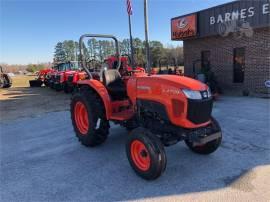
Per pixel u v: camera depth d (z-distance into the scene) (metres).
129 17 11.58
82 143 5.17
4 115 8.77
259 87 10.38
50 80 19.14
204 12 11.53
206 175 3.76
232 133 5.54
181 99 3.62
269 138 5.17
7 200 3.35
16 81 32.53
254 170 3.83
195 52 12.80
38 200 3.32
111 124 6.57
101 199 3.28
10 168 4.29
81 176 3.91
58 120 7.56
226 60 11.46
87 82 5.07
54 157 4.69
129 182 3.67
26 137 6.01
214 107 8.27
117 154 4.70
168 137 3.87
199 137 3.67
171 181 3.64
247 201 3.07
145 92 4.07
